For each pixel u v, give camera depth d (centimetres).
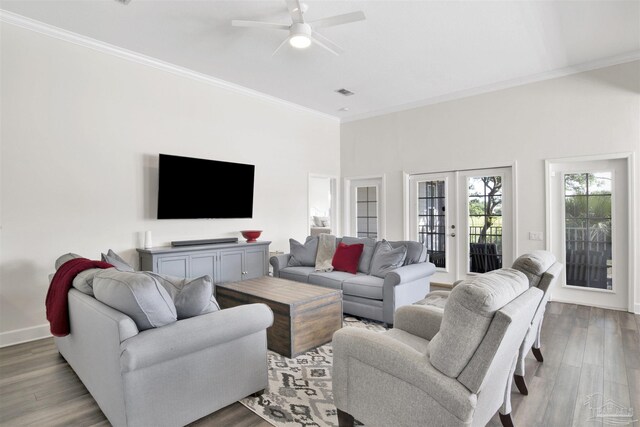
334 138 696
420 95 565
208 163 477
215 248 449
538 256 230
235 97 525
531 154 484
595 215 447
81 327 222
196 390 198
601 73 432
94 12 326
